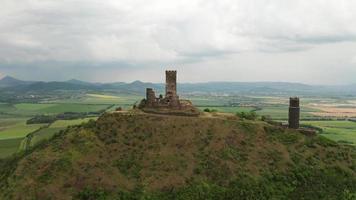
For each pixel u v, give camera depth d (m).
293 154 131.25
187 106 150.12
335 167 129.12
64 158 118.38
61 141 128.38
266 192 114.00
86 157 120.38
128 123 136.12
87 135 129.75
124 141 128.38
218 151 126.50
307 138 142.62
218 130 135.75
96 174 114.50
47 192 108.19
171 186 112.56
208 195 110.31
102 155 122.12
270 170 122.62
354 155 139.88
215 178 116.81
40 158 119.69
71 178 112.62
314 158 132.00
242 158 125.56
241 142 132.38
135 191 110.38
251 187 114.56
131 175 115.50
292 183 119.25
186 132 132.88
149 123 136.00
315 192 116.62
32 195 107.31
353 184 122.81
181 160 121.75
